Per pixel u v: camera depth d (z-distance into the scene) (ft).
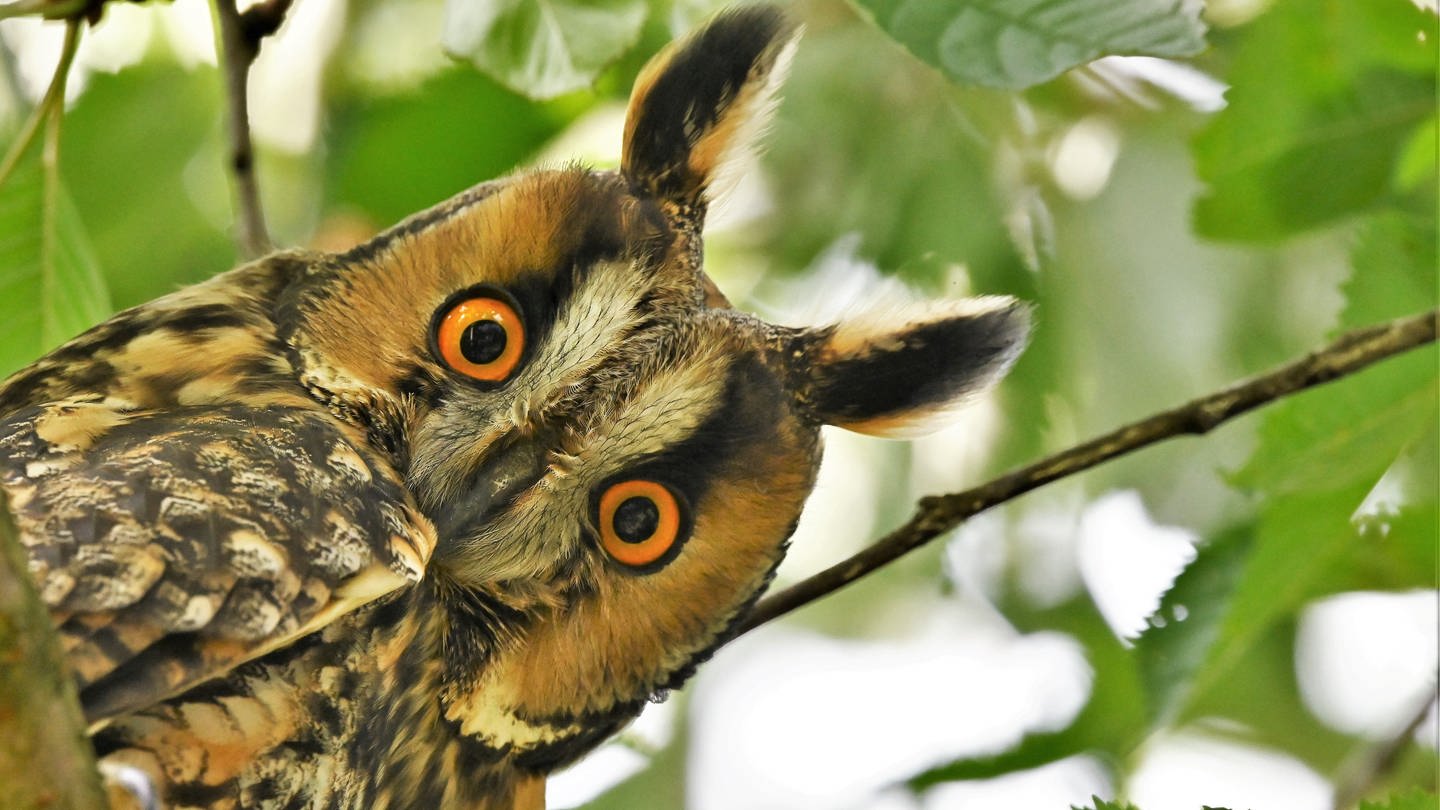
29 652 9.96
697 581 10.55
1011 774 10.78
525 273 10.50
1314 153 10.62
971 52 10.36
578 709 10.55
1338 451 10.50
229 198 10.92
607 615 10.53
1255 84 10.62
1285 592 10.54
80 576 10.20
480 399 10.49
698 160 10.58
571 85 10.61
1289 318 10.93
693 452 10.53
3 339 10.64
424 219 10.49
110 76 10.92
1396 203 10.63
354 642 10.36
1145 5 10.36
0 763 9.96
